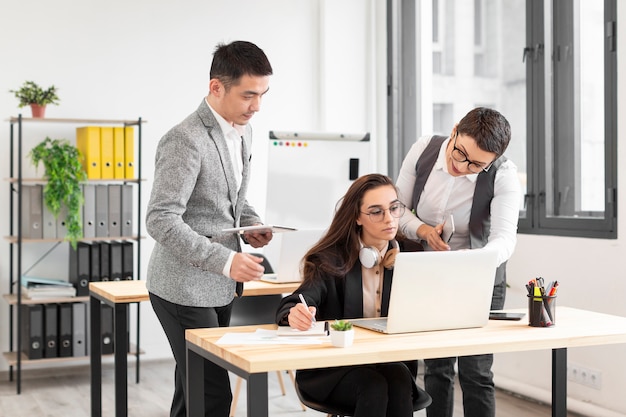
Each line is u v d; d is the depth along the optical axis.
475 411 3.24
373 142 6.37
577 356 4.31
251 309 4.41
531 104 4.73
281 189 4.45
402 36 6.20
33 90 5.25
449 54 5.72
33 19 5.54
